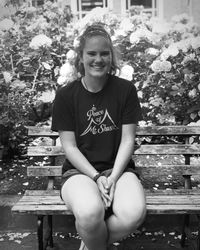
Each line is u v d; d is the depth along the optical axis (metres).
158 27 4.06
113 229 2.22
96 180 2.33
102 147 2.45
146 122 4.00
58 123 2.45
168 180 3.46
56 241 2.97
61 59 4.14
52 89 4.11
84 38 2.42
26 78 4.17
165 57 3.78
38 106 4.17
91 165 2.41
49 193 2.68
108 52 2.40
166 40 4.01
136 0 4.26
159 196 2.59
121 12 4.25
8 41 4.08
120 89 2.45
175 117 3.99
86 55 2.38
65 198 2.33
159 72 3.85
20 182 3.48
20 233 3.07
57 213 2.36
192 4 4.09
